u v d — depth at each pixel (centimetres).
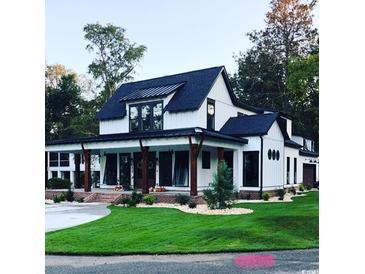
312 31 3831
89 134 3856
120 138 1919
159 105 2144
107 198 1945
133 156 2250
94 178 2522
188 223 1159
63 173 3941
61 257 770
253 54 4278
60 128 3953
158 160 2125
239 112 2453
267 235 963
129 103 2264
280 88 4088
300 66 2202
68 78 4128
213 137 1778
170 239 927
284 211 1384
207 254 787
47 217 1350
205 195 1500
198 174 2020
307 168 3125
